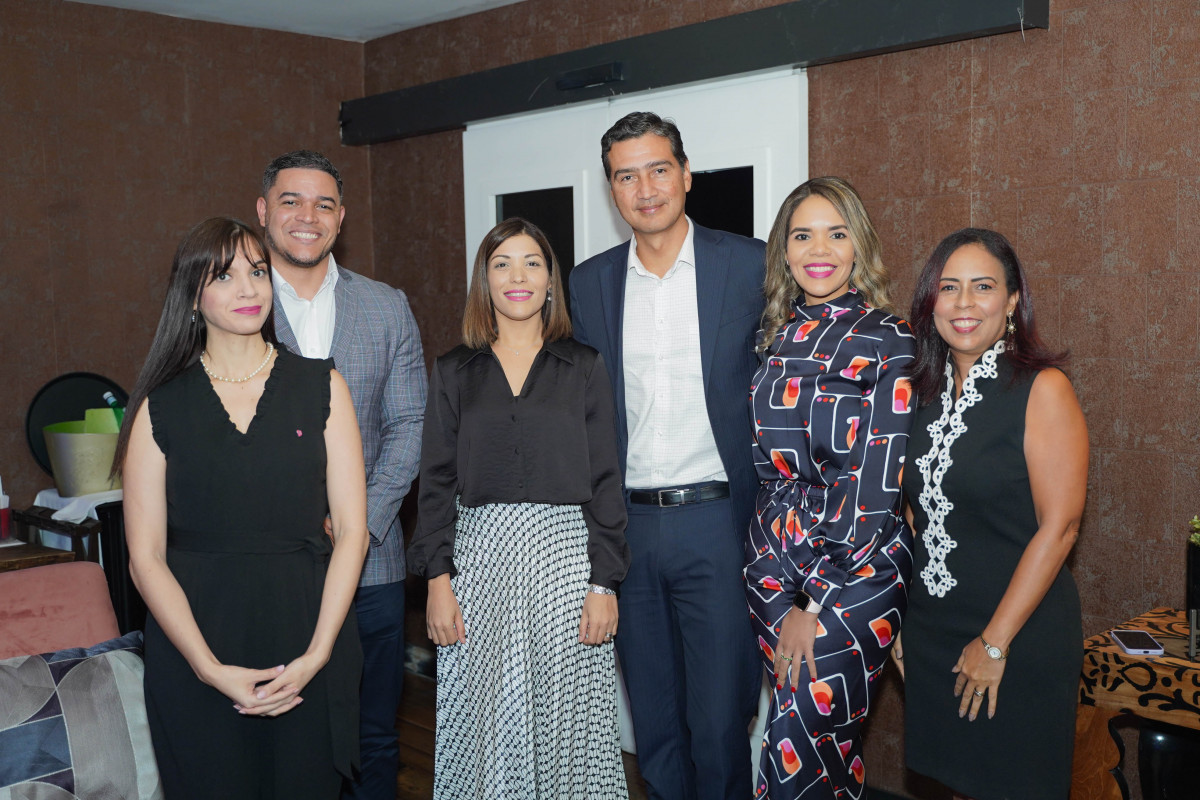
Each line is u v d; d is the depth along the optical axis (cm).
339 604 172
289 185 217
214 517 167
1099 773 192
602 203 318
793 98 270
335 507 177
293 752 173
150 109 333
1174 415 220
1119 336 227
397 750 249
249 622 168
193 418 166
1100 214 227
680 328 217
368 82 386
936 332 185
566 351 211
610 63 299
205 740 167
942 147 250
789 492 197
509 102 330
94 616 200
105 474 292
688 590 218
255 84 358
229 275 165
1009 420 175
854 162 266
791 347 194
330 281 231
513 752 205
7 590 193
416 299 383
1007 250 179
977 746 182
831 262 192
